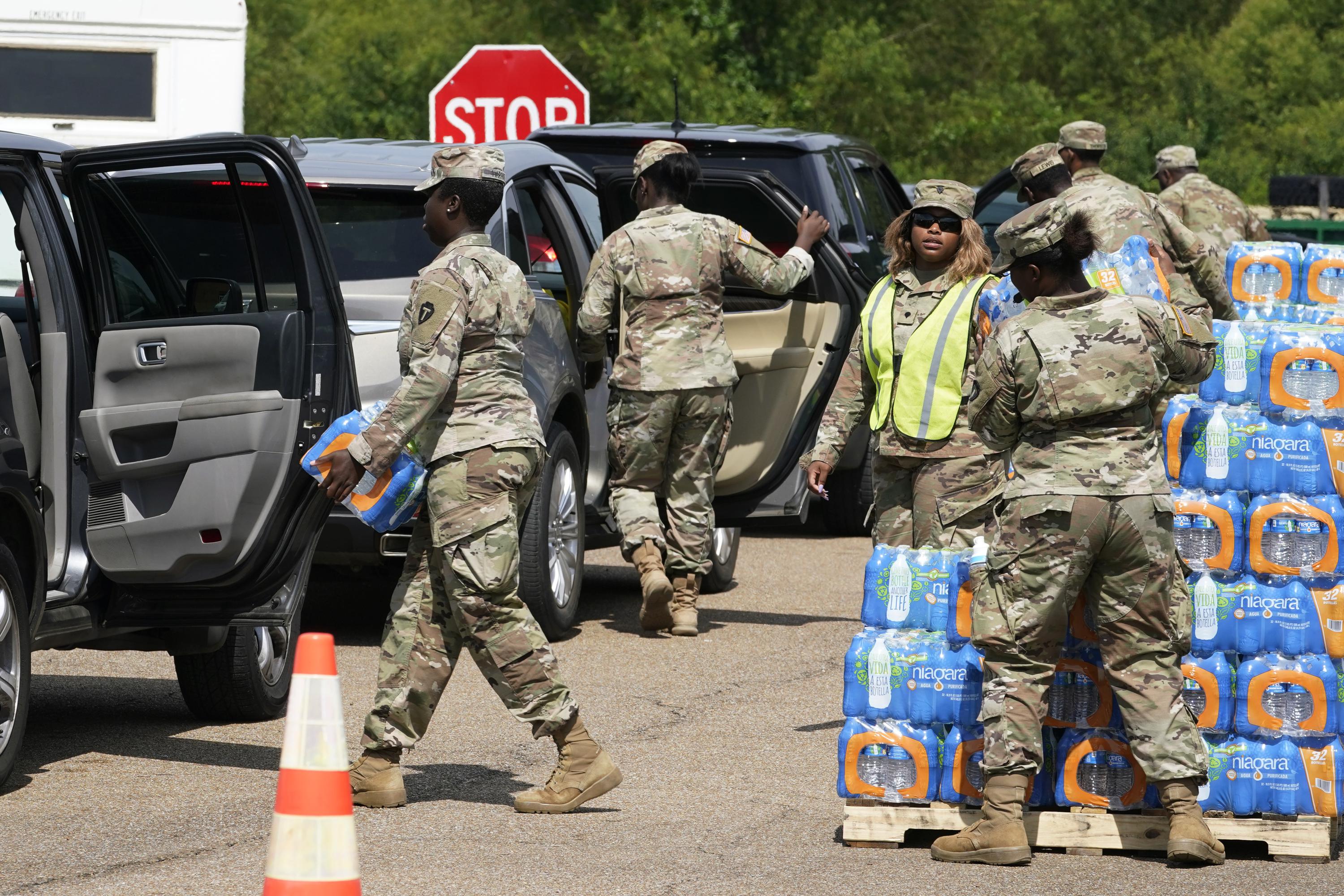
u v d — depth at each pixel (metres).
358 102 100.31
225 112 39.66
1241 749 15.91
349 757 18.75
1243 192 111.50
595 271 25.53
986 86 105.25
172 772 18.52
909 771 16.06
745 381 27.56
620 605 29.17
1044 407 15.48
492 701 22.11
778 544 36.19
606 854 15.65
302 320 18.22
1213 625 16.09
